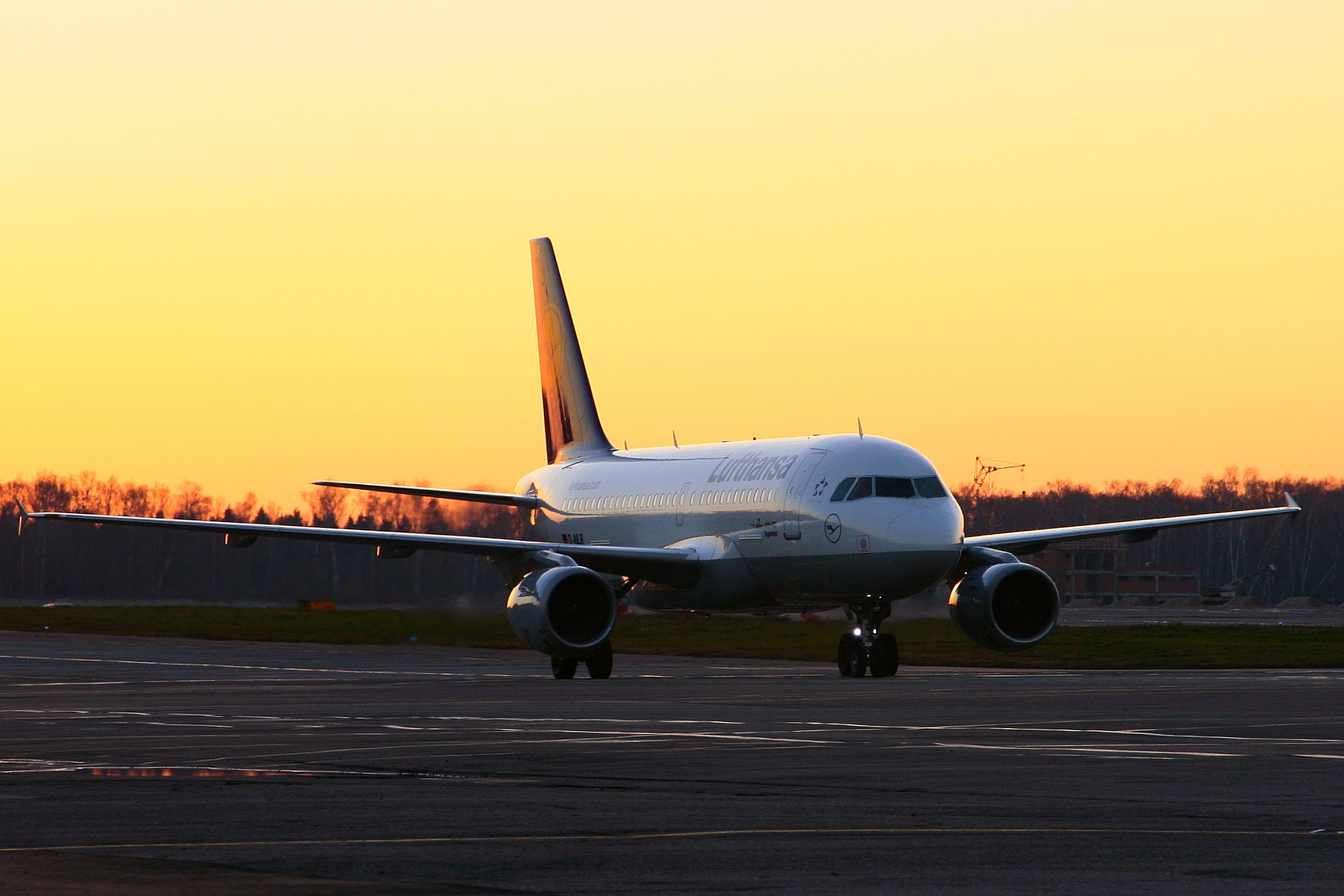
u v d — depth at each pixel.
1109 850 29.92
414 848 30.20
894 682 83.81
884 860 28.97
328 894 25.83
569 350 138.12
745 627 150.75
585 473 128.75
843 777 41.16
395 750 48.31
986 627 93.00
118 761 45.56
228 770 43.19
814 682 84.75
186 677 92.00
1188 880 27.11
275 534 101.12
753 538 101.06
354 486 125.44
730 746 49.09
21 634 164.12
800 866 28.39
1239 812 34.72
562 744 50.12
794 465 99.69
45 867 28.31
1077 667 102.69
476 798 37.25
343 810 35.31
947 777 41.06
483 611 142.12
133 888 26.28
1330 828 32.56
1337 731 53.56
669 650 129.00
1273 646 123.12
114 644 141.50
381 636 143.50
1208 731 53.69
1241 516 105.19
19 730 56.00
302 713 63.50
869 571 92.19
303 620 174.12
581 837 31.48
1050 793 37.97
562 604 95.75
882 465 95.44
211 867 28.31
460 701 70.69
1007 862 28.75
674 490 112.62
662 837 31.48
